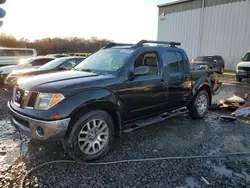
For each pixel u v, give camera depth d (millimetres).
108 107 3088
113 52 3848
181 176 2664
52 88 2676
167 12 22719
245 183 2539
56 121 2547
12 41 34812
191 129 4375
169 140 3785
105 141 3111
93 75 3250
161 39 23766
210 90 5324
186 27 21062
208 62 15547
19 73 7363
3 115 5125
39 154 3166
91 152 2965
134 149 3393
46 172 2697
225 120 4953
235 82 12164
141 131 4219
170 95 4184
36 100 2693
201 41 19922
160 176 2652
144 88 3590
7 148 3355
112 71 3369
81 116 2803
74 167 2820
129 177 2623
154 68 3885
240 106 5582
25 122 2748
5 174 2639
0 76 10172
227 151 3377
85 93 2789
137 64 3590
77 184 2469
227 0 17656
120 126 3299
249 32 16594
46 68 7777
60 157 3074
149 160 3039
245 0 16531
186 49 21312
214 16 18703
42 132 2584
